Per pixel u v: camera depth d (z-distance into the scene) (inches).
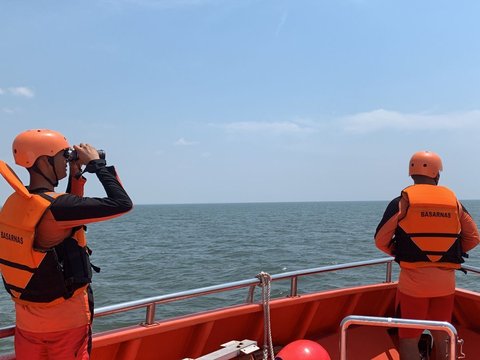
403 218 145.9
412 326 108.5
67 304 96.3
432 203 142.9
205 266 1046.4
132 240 1883.6
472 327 192.2
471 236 149.1
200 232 2362.2
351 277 611.2
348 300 188.9
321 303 180.2
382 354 173.9
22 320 97.0
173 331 143.2
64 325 95.8
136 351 132.1
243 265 1051.9
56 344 96.3
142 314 514.0
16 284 93.9
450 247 143.6
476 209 5132.9
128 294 721.6
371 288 189.9
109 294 722.8
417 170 149.5
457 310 194.5
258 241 1706.4
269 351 153.6
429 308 148.6
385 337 182.7
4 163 95.7
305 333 177.9
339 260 1109.7
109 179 100.0
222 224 3228.3
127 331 129.1
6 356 110.7
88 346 100.7
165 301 135.0
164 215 5748.0
